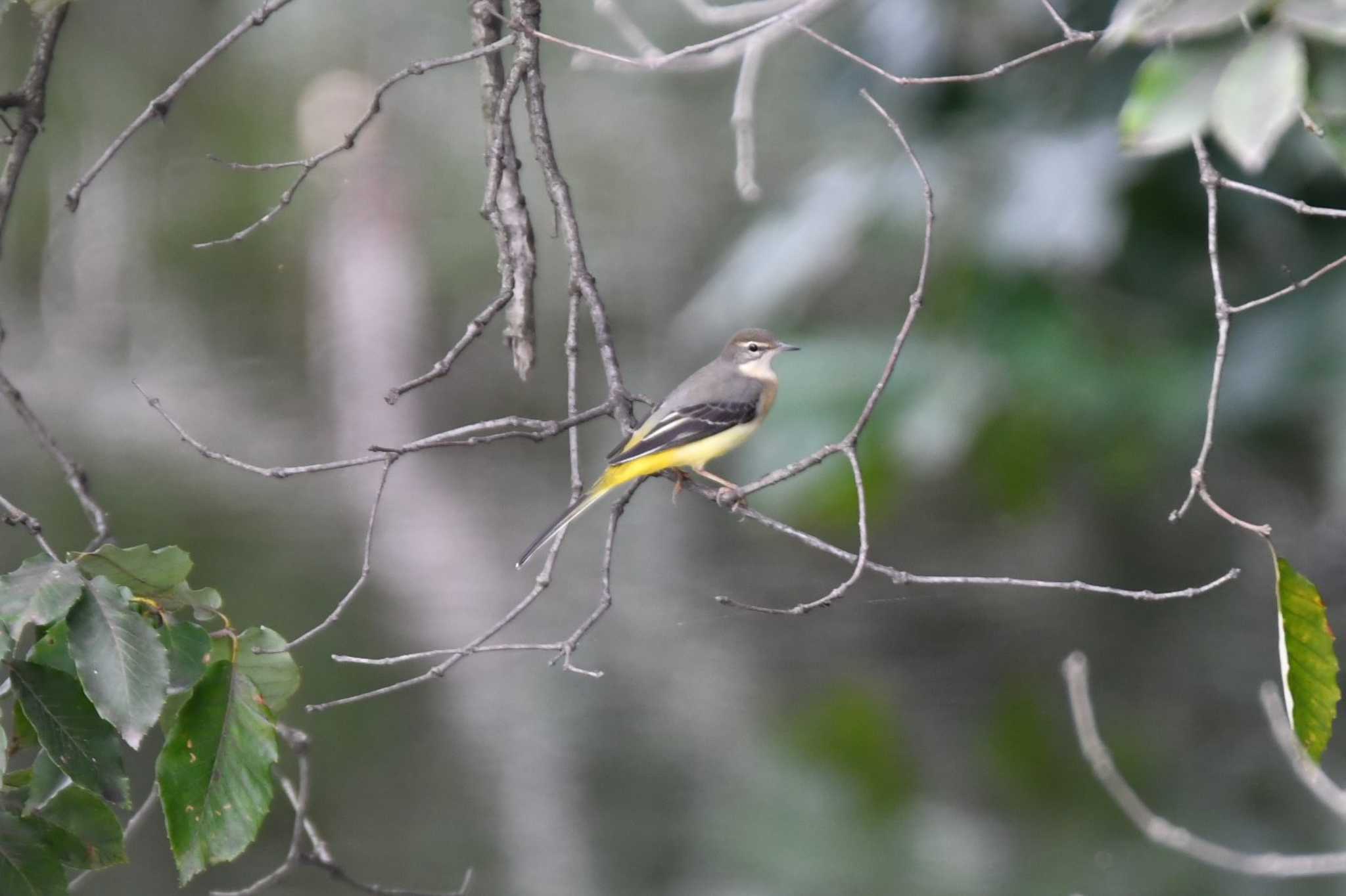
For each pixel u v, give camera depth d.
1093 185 10.36
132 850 12.54
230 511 18.03
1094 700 15.04
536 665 15.62
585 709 14.75
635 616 16.64
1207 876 12.24
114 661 4.80
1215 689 14.95
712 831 12.90
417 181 19.75
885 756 13.94
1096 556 16.14
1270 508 14.92
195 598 5.34
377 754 14.07
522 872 12.45
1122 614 16.02
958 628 16.41
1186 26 4.59
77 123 16.17
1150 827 9.77
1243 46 4.64
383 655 15.42
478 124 19.31
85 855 5.26
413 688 15.13
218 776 5.21
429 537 17.92
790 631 16.48
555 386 20.64
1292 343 10.65
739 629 16.47
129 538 16.81
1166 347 11.31
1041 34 11.25
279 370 21.14
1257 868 9.09
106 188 18.52
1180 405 11.09
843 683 15.16
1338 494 10.64
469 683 15.28
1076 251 10.25
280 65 17.92
